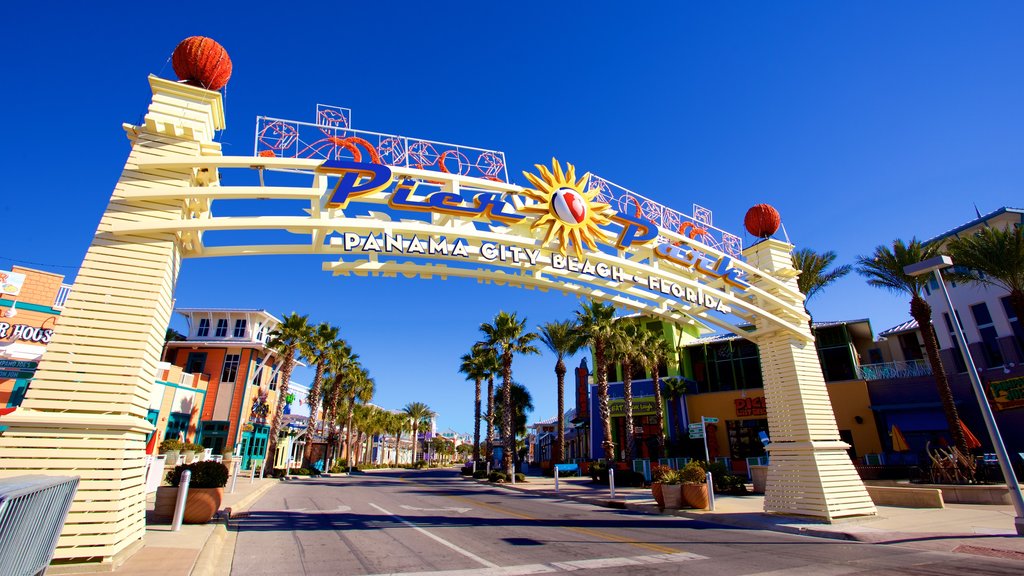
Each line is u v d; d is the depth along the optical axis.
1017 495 10.52
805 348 14.89
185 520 10.35
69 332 7.42
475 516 14.41
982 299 25.84
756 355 35.25
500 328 36.34
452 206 10.91
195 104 9.27
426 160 11.38
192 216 9.68
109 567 6.46
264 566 7.54
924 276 22.20
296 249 10.01
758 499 18.55
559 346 37.19
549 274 12.98
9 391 21.91
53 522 4.57
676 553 8.88
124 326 7.73
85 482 6.83
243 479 28.58
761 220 16.62
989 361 25.42
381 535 10.62
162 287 8.20
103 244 8.02
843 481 13.35
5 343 22.75
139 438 7.71
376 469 70.69
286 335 38.31
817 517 12.75
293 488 24.77
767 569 7.58
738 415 33.44
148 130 8.92
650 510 16.17
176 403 33.78
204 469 10.80
